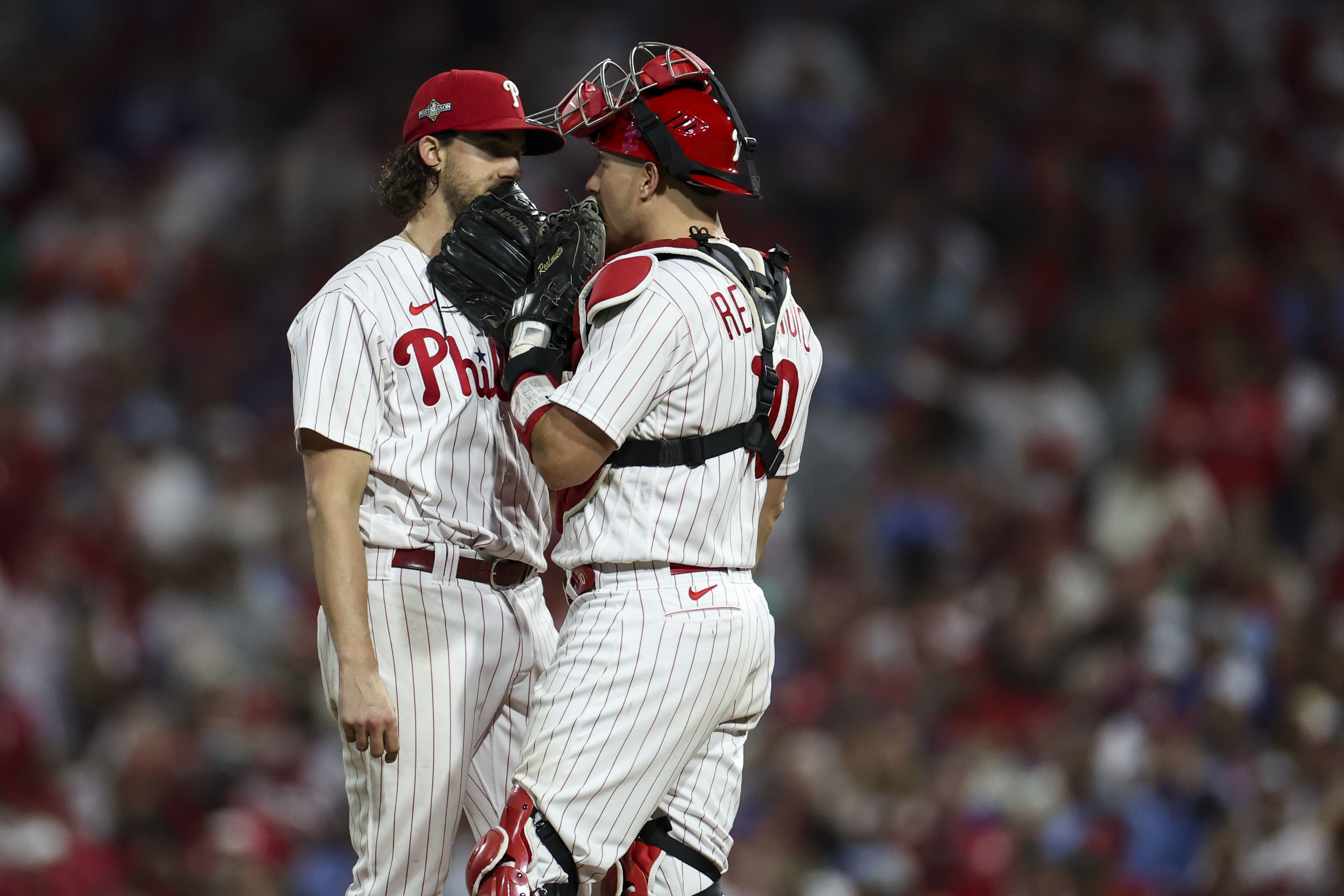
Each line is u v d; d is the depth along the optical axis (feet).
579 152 156.97
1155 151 158.71
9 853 86.48
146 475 127.03
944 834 86.53
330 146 167.53
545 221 41.91
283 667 108.47
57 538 121.08
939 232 148.46
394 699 40.81
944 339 139.23
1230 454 123.03
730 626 37.88
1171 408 127.13
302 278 158.92
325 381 40.04
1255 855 81.10
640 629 37.32
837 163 160.25
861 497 125.49
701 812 39.99
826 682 103.86
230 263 161.48
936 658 103.60
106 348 146.92
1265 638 92.48
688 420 37.52
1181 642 93.20
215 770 91.61
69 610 113.29
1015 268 149.28
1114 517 115.75
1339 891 77.97
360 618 39.22
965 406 130.00
